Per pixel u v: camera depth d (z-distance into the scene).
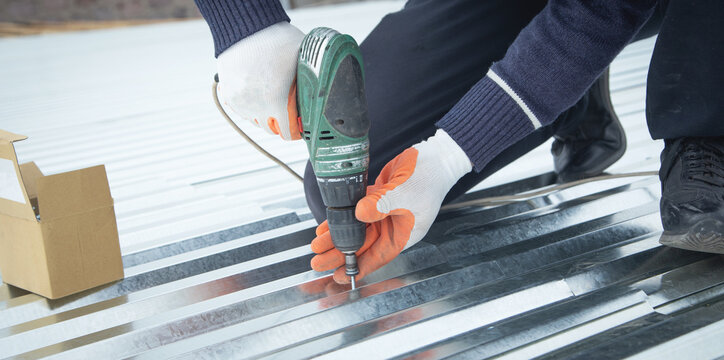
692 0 1.05
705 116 1.14
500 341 1.01
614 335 1.02
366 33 6.25
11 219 1.26
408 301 1.16
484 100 1.14
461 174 1.19
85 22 12.20
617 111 2.59
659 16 1.45
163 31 9.75
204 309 1.15
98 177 1.25
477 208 1.59
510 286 1.17
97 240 1.27
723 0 1.02
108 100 4.02
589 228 1.42
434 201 1.15
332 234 1.10
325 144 1.03
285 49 1.10
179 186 2.02
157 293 1.23
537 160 2.06
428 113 1.45
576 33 1.09
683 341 0.96
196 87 4.29
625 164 1.91
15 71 5.97
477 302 1.12
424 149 1.17
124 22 12.38
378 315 1.13
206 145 2.63
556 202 1.61
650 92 1.21
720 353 0.97
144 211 1.79
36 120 3.50
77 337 1.12
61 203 1.21
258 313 1.16
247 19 1.08
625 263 1.25
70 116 3.56
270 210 1.72
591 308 1.09
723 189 1.15
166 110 3.54
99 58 6.55
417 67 1.46
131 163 2.39
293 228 1.55
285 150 2.47
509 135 1.16
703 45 1.07
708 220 1.14
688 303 1.13
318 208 1.43
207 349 1.02
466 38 1.47
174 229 1.62
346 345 1.01
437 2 1.52
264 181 2.03
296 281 1.24
